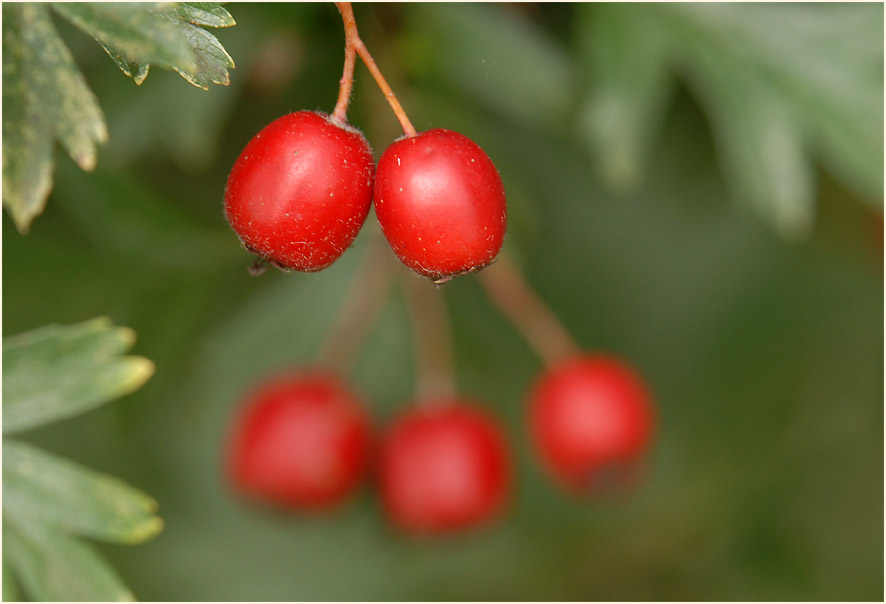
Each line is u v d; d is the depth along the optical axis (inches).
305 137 9.3
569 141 11.8
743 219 13.7
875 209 13.2
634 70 11.4
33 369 9.9
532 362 13.3
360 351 12.7
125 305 11.5
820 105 11.5
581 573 14.2
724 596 14.0
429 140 9.3
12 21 9.4
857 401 15.0
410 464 11.6
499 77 11.3
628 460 11.7
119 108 10.8
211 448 13.1
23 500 9.9
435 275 9.4
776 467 14.8
